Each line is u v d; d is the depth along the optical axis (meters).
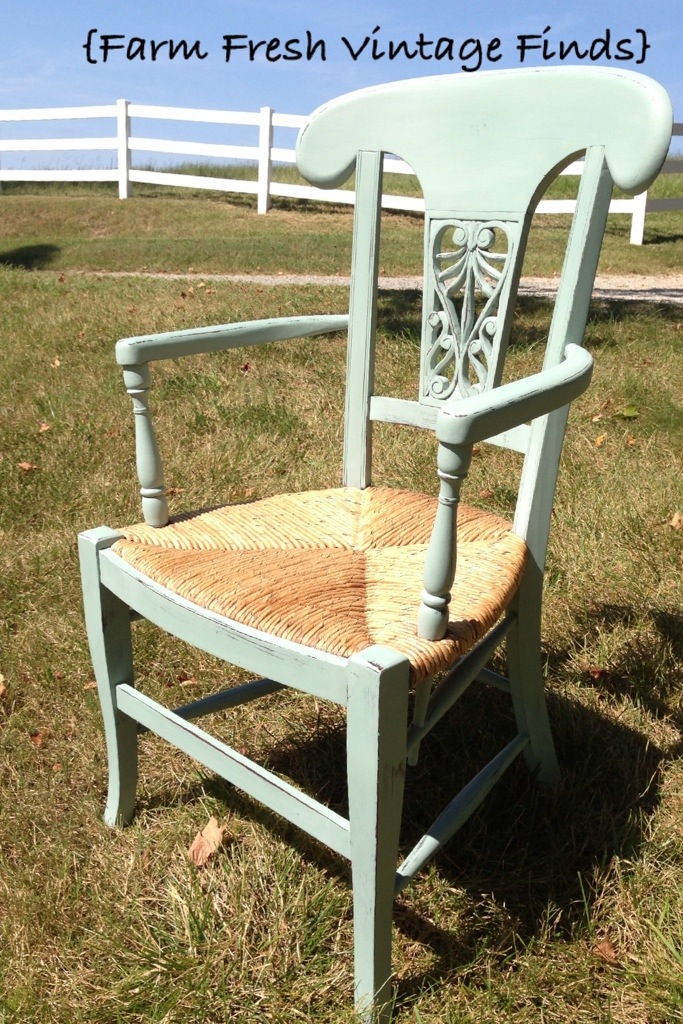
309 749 1.89
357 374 1.78
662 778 1.75
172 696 2.03
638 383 3.94
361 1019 1.27
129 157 11.68
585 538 2.60
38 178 12.02
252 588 1.33
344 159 1.70
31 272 7.63
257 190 11.32
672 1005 1.31
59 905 1.49
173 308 5.07
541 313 5.51
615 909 1.48
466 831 1.65
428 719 1.35
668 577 2.41
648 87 1.33
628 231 11.16
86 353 4.28
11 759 1.85
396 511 1.69
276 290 5.81
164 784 1.78
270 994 1.33
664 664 2.07
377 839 1.18
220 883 1.51
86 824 1.68
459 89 1.55
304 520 1.65
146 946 1.40
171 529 1.56
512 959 1.42
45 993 1.34
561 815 1.68
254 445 3.33
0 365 4.12
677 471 3.04
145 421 1.52
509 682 1.68
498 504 2.91
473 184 1.56
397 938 1.45
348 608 1.29
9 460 3.19
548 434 1.51
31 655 2.17
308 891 1.50
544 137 1.46
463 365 1.65
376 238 1.70
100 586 1.50
